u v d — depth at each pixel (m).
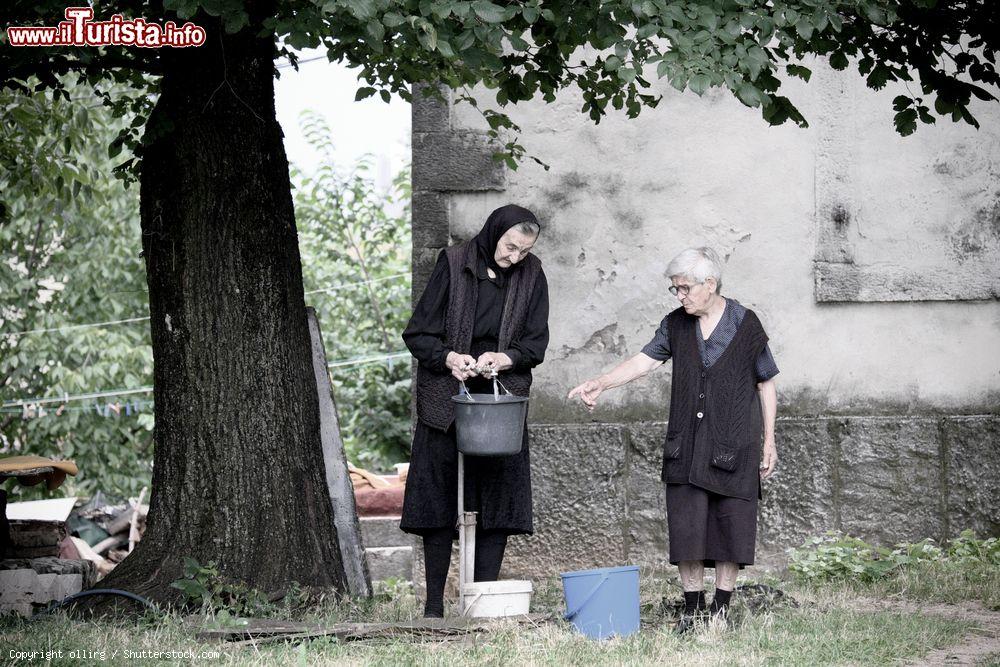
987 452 12.55
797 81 12.73
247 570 10.20
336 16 8.05
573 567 12.62
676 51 7.85
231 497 10.32
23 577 11.20
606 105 11.55
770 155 12.73
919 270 12.66
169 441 10.51
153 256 10.66
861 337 12.73
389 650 8.34
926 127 12.69
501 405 8.89
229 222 10.53
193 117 10.49
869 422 12.59
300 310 11.14
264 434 10.51
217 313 10.48
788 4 8.23
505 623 9.05
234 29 8.05
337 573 10.75
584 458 12.69
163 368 10.58
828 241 12.69
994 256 12.64
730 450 8.84
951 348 12.68
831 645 8.33
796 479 12.60
